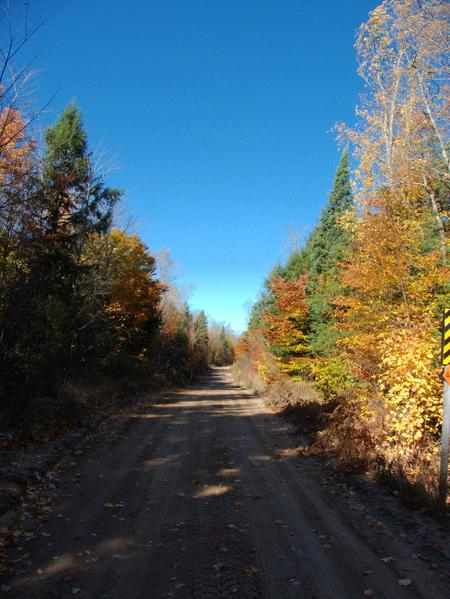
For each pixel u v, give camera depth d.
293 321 24.61
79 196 18.83
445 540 5.38
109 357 22.52
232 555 4.93
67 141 18.58
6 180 11.86
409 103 16.61
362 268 12.18
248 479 8.26
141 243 28.08
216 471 8.80
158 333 37.94
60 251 16.39
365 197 15.04
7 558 4.67
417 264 11.51
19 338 12.80
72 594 4.03
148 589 4.16
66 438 10.60
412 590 4.23
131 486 7.55
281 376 25.66
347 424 11.36
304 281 24.64
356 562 4.81
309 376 22.97
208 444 11.58
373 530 5.74
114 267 21.64
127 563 4.67
